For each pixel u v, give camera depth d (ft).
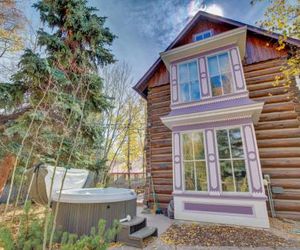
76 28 23.24
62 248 6.64
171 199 23.79
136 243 12.66
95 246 7.09
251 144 17.46
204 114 19.54
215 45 22.29
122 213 15.12
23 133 15.52
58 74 15.03
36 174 16.57
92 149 24.27
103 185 26.32
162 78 29.96
